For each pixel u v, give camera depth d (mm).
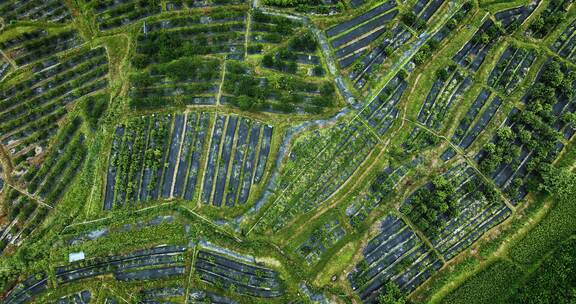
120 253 39062
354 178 40219
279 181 40000
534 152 40750
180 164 40781
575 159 40469
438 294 38406
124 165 40312
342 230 39312
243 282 38531
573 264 37406
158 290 38625
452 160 40656
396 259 39156
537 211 39906
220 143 41000
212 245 39219
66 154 40625
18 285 38500
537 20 42000
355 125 40938
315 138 40688
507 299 37906
